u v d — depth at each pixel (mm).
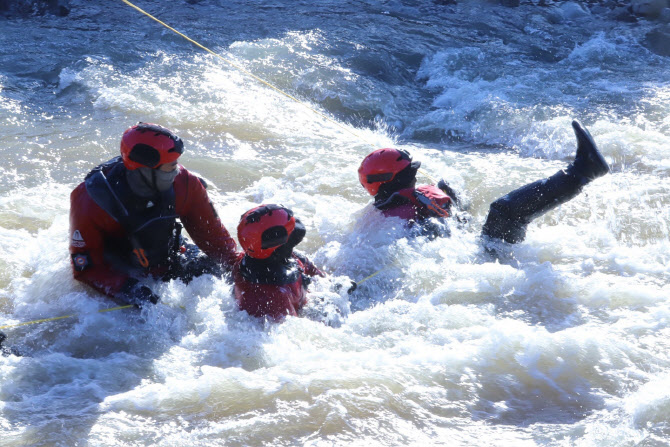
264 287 5516
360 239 6781
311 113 10797
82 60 12211
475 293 5957
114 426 4383
